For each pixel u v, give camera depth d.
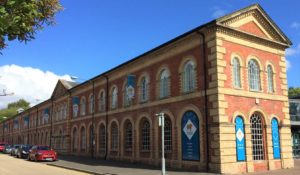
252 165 20.61
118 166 24.95
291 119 33.22
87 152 37.28
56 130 48.59
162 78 25.06
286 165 22.95
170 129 23.67
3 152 58.81
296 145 33.59
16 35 7.08
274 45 23.97
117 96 31.30
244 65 21.64
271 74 23.55
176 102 23.02
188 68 22.42
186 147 21.77
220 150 19.19
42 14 7.92
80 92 40.50
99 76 34.34
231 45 21.12
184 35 22.14
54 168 25.84
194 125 21.25
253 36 22.34
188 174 18.81
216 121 19.56
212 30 20.58
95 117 35.72
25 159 38.47
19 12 6.63
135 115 27.91
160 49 24.75
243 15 22.06
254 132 21.67
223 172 19.03
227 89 20.22
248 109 21.22
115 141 31.47
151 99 25.89
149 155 25.78
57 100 49.16
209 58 20.59
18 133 74.38
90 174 21.08
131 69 29.06
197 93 21.19
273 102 23.06
